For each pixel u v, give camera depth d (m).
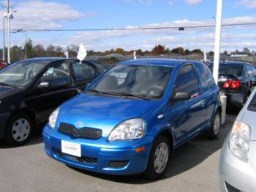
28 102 7.22
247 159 3.90
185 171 5.90
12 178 5.39
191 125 6.58
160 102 5.70
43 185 5.14
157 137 5.36
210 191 5.11
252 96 5.00
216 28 10.09
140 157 5.05
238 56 34.59
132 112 5.29
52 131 5.47
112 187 5.13
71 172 5.62
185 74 6.72
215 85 8.11
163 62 6.78
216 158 6.66
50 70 7.88
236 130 4.22
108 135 5.02
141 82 6.23
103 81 6.57
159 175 5.48
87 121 5.17
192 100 6.60
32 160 6.18
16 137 7.04
